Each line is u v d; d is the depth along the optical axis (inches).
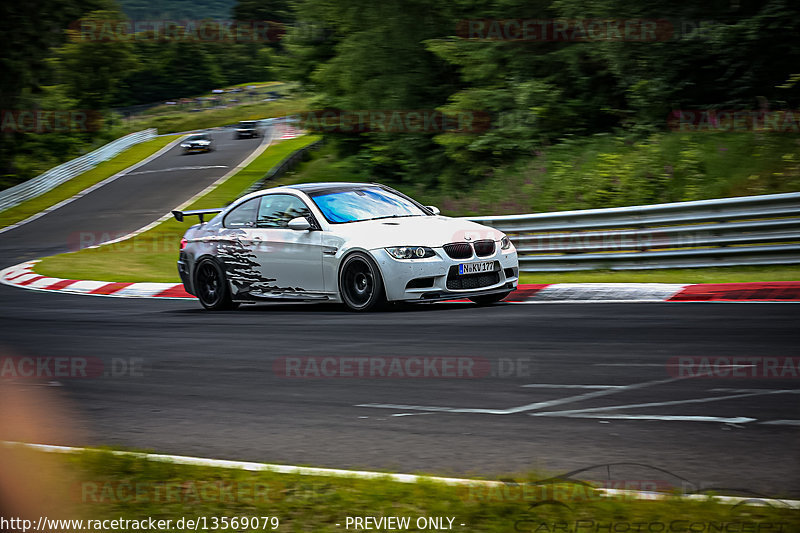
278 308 1069.8
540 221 1253.1
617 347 668.7
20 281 1672.0
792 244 1101.1
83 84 6392.7
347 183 1072.8
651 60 1952.5
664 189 1756.9
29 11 4377.5
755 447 391.2
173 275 1595.7
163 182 4335.6
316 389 576.7
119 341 844.6
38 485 349.7
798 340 657.0
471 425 459.5
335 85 2632.9
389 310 959.6
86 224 3193.9
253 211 1075.3
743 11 1865.2
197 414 519.5
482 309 940.6
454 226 962.1
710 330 724.0
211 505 322.0
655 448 397.4
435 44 2298.2
